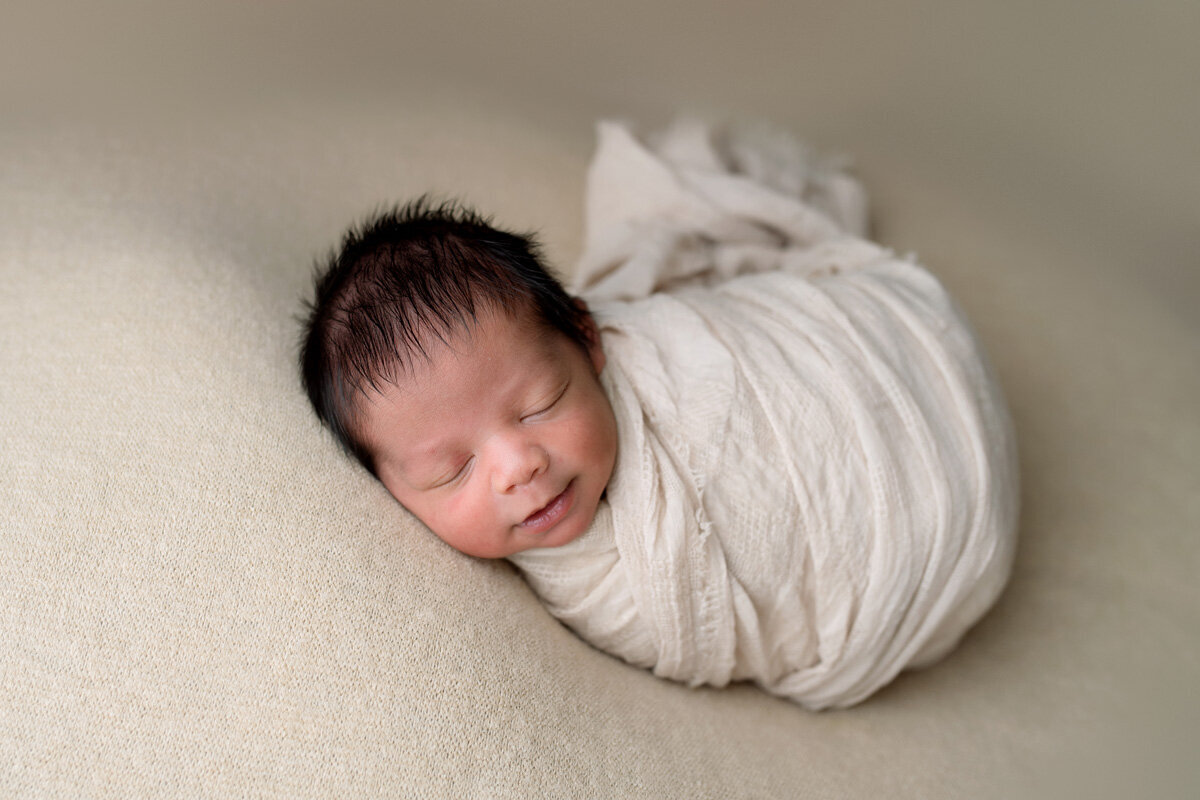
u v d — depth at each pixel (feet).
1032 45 6.59
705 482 3.06
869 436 3.17
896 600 3.22
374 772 2.50
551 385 2.94
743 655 3.30
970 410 3.37
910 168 5.87
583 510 3.00
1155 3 6.34
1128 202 5.60
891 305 3.50
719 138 5.26
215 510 2.73
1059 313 4.93
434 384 2.85
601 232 4.58
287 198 4.22
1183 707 3.58
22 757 2.37
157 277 3.27
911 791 3.20
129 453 2.79
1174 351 4.79
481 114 5.42
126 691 2.47
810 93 6.71
